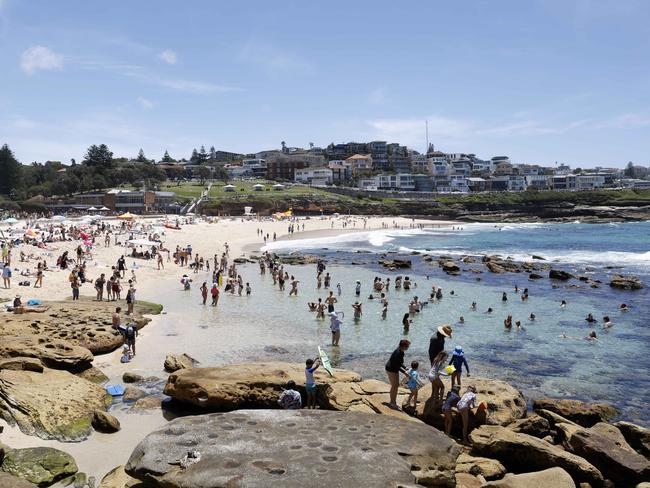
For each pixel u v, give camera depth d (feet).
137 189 558.56
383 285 157.69
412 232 411.95
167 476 32.89
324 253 258.98
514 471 47.57
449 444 38.63
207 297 141.08
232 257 243.19
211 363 81.66
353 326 109.50
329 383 61.00
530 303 136.56
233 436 37.78
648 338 101.65
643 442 53.98
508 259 227.81
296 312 123.13
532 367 83.51
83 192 545.44
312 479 31.73
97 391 62.18
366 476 32.30
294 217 483.51
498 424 54.34
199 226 354.13
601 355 90.43
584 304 135.74
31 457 44.11
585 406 62.85
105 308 107.55
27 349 68.90
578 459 46.26
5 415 51.37
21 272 143.84
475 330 107.45
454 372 54.34
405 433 39.27
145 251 218.79
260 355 86.74
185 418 41.27
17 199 537.24
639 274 189.26
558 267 208.95
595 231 414.82
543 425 54.60
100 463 46.75
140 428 55.06
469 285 164.96
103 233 260.62
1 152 533.96
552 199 622.95
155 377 73.05
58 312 96.99
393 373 53.47
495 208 625.00
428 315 121.19
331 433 38.70
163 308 124.88
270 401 61.11
